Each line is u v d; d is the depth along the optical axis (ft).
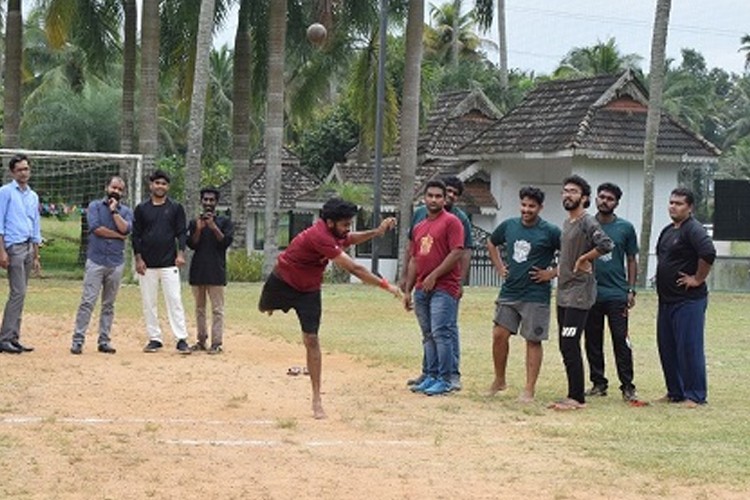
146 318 58.65
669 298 46.80
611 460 34.88
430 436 38.17
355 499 29.68
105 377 49.19
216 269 58.59
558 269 45.27
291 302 41.37
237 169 129.08
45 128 187.11
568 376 44.93
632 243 47.78
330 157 198.59
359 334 71.00
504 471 33.19
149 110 115.24
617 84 143.74
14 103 127.03
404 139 125.39
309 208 152.46
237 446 35.65
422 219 48.24
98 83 193.67
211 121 230.89
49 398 43.52
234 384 48.37
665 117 146.20
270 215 119.65
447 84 207.62
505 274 46.44
